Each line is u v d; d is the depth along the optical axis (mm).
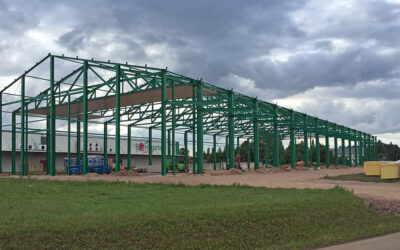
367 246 10672
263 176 39094
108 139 63344
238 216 11891
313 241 11109
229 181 29484
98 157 49688
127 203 15141
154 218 10703
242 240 10609
